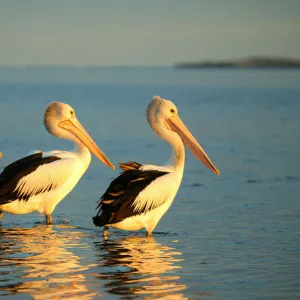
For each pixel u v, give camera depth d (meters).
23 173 15.10
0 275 11.09
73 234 14.31
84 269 11.55
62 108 16.19
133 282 10.86
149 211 13.86
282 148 30.56
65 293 10.27
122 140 32.84
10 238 13.80
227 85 138.88
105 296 10.17
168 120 14.91
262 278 11.13
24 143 31.22
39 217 16.17
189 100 74.81
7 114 49.81
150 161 25.55
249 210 16.75
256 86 130.50
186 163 25.38
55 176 15.28
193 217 15.99
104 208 13.50
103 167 23.95
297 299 10.12
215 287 10.67
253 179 21.62
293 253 12.70
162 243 13.54
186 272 11.46
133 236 14.18
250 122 45.06
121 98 78.75
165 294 10.32
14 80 190.38
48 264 11.80
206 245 13.35
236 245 13.34
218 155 28.00
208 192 19.27
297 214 16.23
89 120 45.44
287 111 55.91
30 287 10.51
